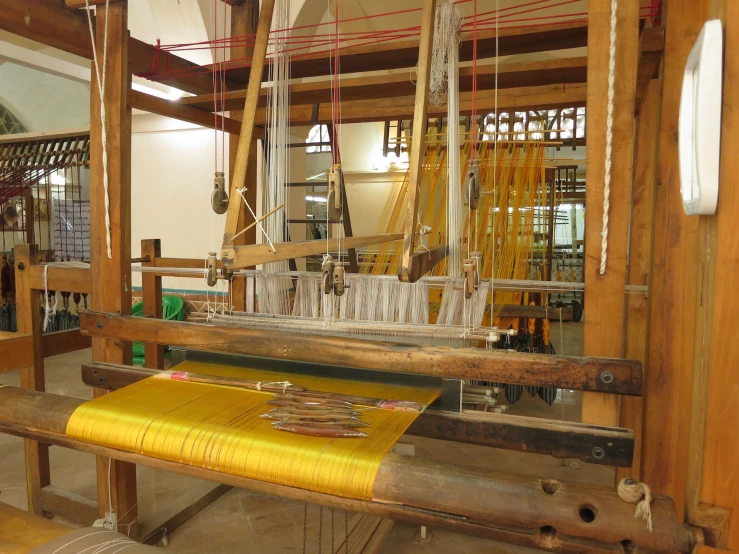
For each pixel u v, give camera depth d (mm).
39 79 8406
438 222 3510
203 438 1262
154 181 5758
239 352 1586
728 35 866
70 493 2529
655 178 1688
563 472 3088
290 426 1305
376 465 1133
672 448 1687
